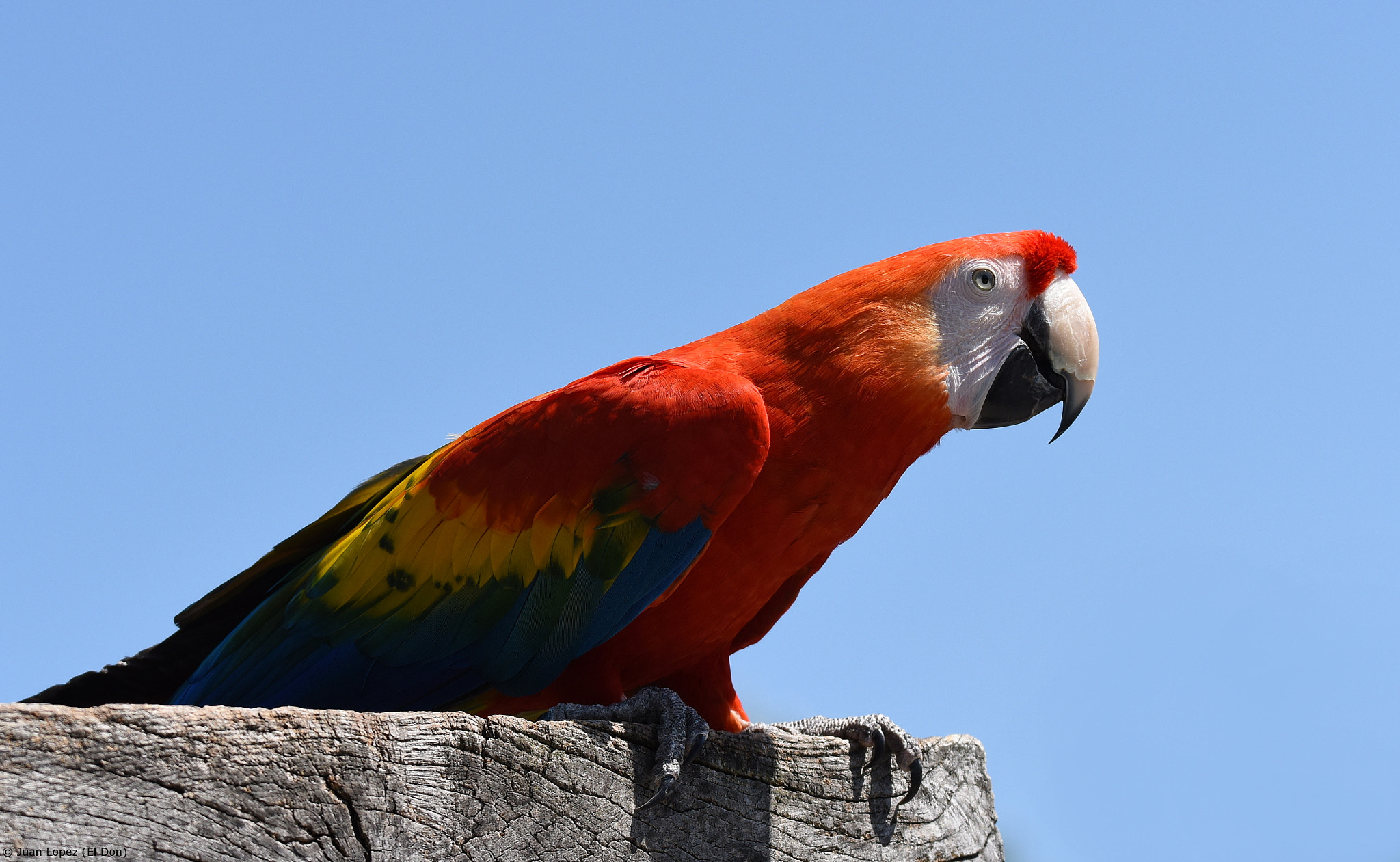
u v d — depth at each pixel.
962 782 5.12
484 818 3.20
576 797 3.51
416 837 3.00
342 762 2.89
